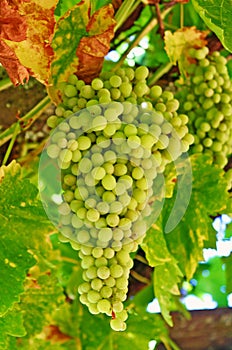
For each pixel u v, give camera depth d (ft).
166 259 3.10
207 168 3.11
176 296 4.12
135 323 3.81
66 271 3.97
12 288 2.84
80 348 3.76
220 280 4.82
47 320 3.32
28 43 2.75
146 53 3.77
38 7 2.73
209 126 3.04
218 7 2.78
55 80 2.77
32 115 3.15
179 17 3.57
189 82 3.11
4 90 3.38
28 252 2.90
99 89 2.61
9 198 2.92
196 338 4.46
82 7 2.78
